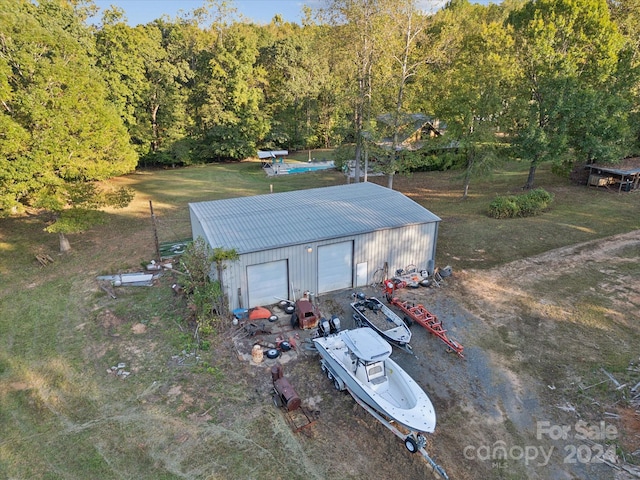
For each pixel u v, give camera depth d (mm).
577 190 32469
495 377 12883
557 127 29969
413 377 12875
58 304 17562
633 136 33656
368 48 31672
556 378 12805
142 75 46156
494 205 27078
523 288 18172
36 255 22422
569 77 28875
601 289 17875
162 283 19094
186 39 56188
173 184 40625
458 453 10336
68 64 26250
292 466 9938
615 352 13867
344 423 11242
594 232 24156
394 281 18234
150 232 26203
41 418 11445
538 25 31188
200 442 10586
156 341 14750
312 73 58969
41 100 21422
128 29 43469
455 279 19125
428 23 30312
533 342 14523
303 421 11250
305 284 17312
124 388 12492
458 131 31750
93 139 23188
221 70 51062
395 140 31438
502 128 31531
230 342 14508
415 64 29906
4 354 14289
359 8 30125
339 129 36438
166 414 11477
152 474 9734
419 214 19219
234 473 9750
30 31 23500
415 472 9812
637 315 15930
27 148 20703
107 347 14516
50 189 21234
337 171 45062
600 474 9797
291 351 14086
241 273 15852
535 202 27375
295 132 60219
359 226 17828
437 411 11586
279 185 39312
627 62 31109
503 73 30625
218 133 52219
